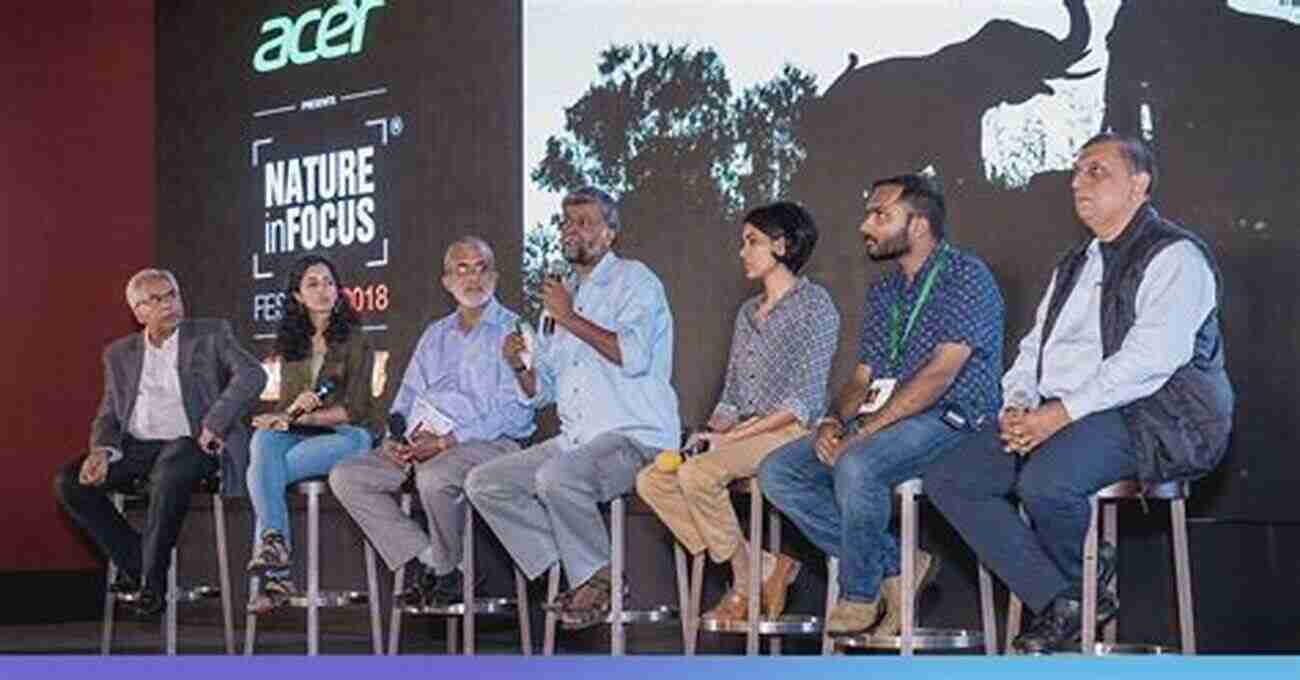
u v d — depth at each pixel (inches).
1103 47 225.3
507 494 227.6
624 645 254.5
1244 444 215.5
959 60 235.5
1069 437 181.2
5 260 327.0
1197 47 219.5
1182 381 181.3
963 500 190.4
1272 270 214.4
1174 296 180.2
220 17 313.0
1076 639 185.2
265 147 306.5
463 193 280.5
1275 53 214.7
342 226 295.7
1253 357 215.3
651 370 226.4
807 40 247.3
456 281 244.4
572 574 221.5
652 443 224.7
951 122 235.6
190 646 280.1
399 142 288.5
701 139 256.2
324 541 291.4
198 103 316.2
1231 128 217.2
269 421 246.2
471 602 236.4
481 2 278.5
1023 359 194.5
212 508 305.6
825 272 244.7
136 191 333.7
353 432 250.7
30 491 327.9
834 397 225.8
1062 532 182.4
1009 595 213.5
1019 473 186.4
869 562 195.8
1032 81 229.8
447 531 236.8
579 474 218.5
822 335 216.1
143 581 251.3
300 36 301.7
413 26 287.0
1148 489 181.2
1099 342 186.4
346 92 295.3
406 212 287.3
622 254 262.2
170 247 320.2
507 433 241.1
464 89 280.5
